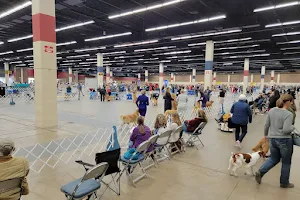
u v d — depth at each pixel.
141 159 3.17
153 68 49.03
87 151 4.44
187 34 14.74
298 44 17.34
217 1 9.59
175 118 4.54
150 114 9.96
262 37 14.94
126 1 9.73
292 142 2.88
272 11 10.41
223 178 3.37
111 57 29.45
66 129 6.35
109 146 3.43
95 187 2.33
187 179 3.31
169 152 4.23
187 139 5.45
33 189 2.90
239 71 46.72
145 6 9.66
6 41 18.41
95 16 11.68
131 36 16.62
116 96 17.98
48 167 3.62
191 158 4.22
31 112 9.48
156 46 20.25
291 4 8.50
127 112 10.23
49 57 6.51
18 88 20.38
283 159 2.98
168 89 7.83
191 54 25.42
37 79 6.46
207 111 9.52
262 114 10.57
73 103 14.12
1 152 1.78
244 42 16.69
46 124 6.57
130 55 27.09
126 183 3.14
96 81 23.66
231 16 11.40
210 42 16.25
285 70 42.09
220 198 2.79
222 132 6.44
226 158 4.24
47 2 6.36
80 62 38.56
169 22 12.61
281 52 20.97
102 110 10.83
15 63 41.31
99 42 19.12
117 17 11.93
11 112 9.45
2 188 1.78
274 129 2.93
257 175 3.15
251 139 5.70
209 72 16.53
